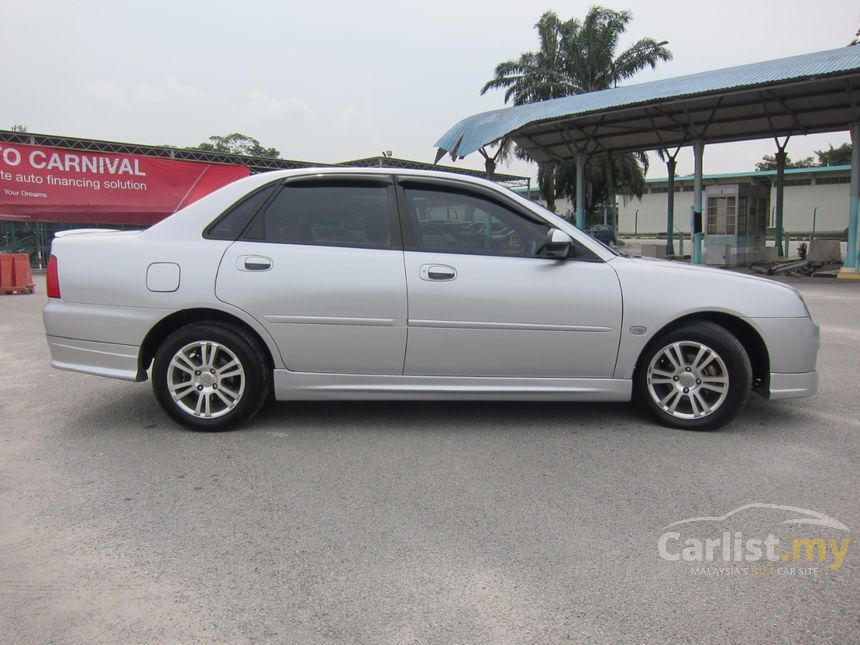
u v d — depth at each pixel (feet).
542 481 11.77
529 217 14.61
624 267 14.42
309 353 14.07
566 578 8.62
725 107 64.34
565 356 14.20
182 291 13.91
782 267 67.62
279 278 13.89
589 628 7.58
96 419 15.34
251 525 10.09
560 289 14.05
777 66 54.34
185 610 7.95
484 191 14.61
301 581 8.56
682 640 7.36
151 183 66.08
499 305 13.93
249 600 8.15
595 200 134.10
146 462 12.65
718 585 8.45
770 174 158.10
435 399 14.34
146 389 18.11
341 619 7.77
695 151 67.82
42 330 27.99
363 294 13.88
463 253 14.26
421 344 14.02
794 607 7.98
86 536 9.73
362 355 14.07
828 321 31.01
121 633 7.52
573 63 121.19
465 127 72.13
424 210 14.48
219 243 14.17
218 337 14.02
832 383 18.84
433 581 8.55
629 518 10.31
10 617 7.79
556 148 84.53
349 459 12.84
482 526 10.05
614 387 14.46
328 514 10.46
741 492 11.27
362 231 14.35
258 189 14.51
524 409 16.21
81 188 62.23
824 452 13.19
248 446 13.55
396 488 11.47
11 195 58.80
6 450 13.28
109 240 14.43
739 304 14.15
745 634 7.47
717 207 71.10
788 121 69.92
